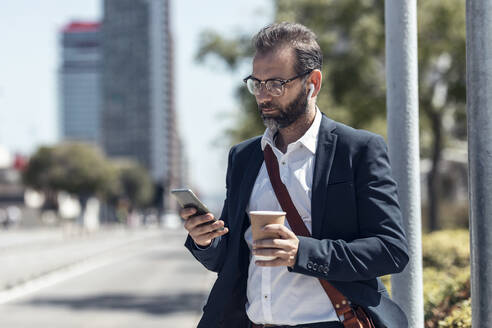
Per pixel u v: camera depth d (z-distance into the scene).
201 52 15.77
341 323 1.88
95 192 69.56
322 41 14.11
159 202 129.25
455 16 13.06
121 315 9.26
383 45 13.80
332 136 1.92
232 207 2.07
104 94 190.50
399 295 2.44
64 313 9.45
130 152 187.25
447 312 3.40
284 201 1.91
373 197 1.83
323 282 1.86
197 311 9.62
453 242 7.20
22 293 11.91
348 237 1.85
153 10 189.50
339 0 14.27
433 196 15.02
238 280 2.04
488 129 1.90
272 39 1.89
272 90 1.88
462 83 13.96
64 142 70.50
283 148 2.04
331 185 1.86
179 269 17.08
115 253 24.41
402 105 2.49
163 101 189.75
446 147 17.66
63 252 24.89
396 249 1.77
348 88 14.22
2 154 85.44
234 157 2.14
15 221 61.34
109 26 192.38
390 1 2.54
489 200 1.89
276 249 1.70
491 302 1.88
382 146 1.90
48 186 67.69
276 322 1.94
